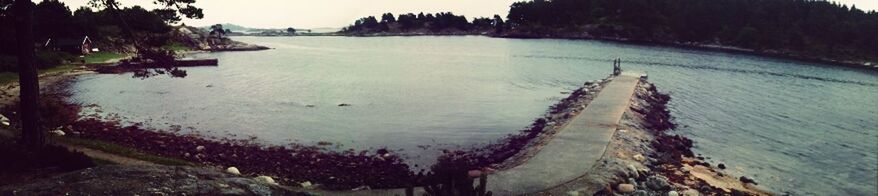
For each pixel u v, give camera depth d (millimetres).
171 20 22016
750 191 19016
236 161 22781
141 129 30031
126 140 26562
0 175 12883
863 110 44469
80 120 32062
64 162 14125
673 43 172625
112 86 52156
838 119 38781
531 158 20062
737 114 39531
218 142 26906
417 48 149250
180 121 32938
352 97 45375
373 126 31766
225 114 35719
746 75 77312
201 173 11750
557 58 104938
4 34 64688
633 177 18188
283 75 66312
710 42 166375
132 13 21547
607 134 24797
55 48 88625
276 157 23625
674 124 34281
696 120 36250
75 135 26719
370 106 40031
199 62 80812
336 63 90875
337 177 19953
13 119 30172
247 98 43969
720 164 22922
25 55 16703
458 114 36594
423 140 27875
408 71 74250
